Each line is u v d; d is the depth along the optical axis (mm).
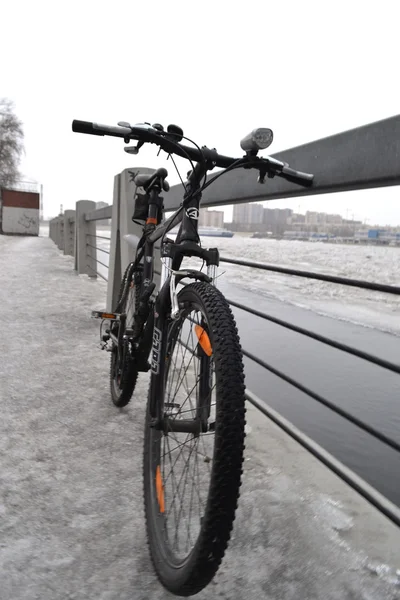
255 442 2439
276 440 2471
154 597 1398
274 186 2197
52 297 6691
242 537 1659
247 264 2703
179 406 1581
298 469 2156
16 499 1867
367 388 4000
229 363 1178
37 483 1984
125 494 1922
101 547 1608
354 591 1428
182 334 1609
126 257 3979
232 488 1120
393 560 1562
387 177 1490
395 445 1574
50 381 3250
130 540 1648
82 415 2693
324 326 6098
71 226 14375
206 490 1502
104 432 2480
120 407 2764
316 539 1658
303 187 1958
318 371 4414
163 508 1534
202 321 1379
